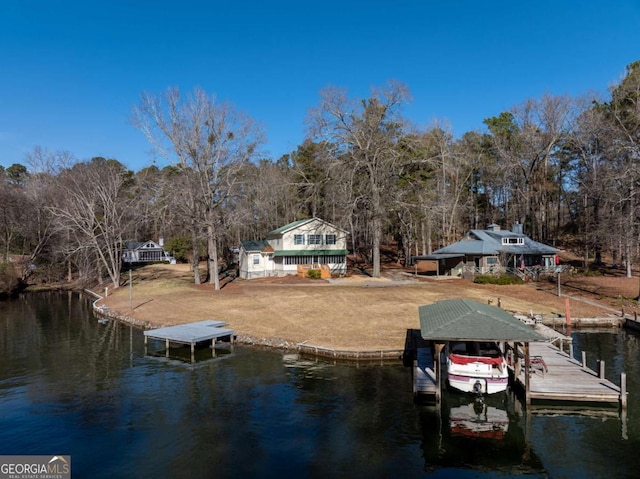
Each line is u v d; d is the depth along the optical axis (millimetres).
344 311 30750
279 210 72250
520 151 61344
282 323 28375
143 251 79812
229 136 41062
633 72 44469
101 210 60781
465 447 13164
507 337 15430
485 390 16500
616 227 34469
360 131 43375
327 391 17609
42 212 58844
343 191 44281
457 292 36688
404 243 62219
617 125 41969
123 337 28062
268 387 18141
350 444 13312
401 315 29500
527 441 13516
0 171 92750
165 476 11609
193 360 22422
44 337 28641
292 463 12250
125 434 14086
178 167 41219
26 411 16078
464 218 74500
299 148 67438
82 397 17438
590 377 17828
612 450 12922
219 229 42375
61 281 61031
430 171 56125
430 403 16359
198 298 37312
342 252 50188
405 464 12234
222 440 13578
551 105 56281
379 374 19641
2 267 49406
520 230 48969
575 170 58312
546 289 38469
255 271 49625
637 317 28484
